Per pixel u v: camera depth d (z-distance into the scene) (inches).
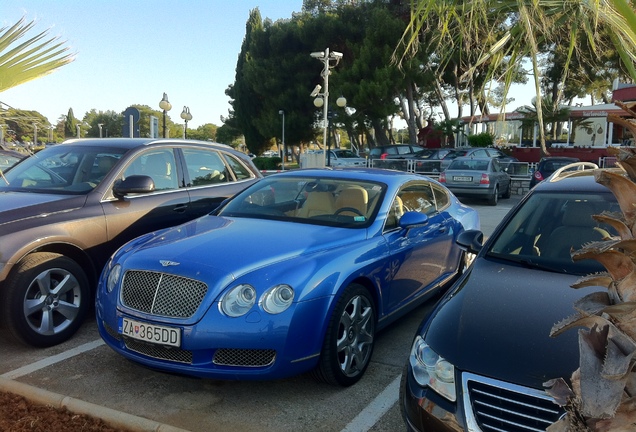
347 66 1242.0
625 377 60.1
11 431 126.4
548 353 100.0
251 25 1780.3
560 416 91.1
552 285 127.0
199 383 159.6
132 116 462.9
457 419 99.4
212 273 142.3
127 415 131.7
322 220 184.5
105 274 163.0
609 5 69.4
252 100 1611.7
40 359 174.6
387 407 146.6
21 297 173.0
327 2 1464.1
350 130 1433.3
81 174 215.9
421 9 77.8
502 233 158.1
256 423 138.2
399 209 196.7
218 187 256.2
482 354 103.0
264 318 137.5
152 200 222.5
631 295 63.6
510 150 1001.5
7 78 102.1
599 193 161.9
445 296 132.0
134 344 148.1
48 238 180.9
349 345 157.0
